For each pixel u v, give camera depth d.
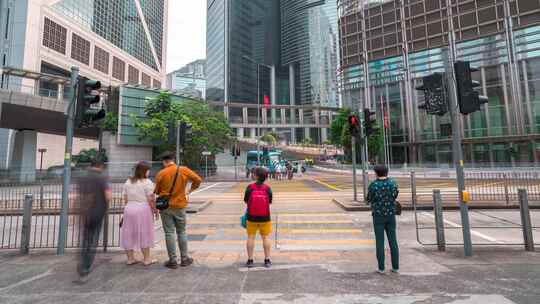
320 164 62.72
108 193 4.78
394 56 50.16
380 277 4.26
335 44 142.00
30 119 33.91
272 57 151.50
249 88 134.88
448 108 5.70
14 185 13.76
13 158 36.31
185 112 36.22
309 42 146.75
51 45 53.91
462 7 44.38
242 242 6.88
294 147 87.44
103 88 35.53
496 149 40.91
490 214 10.05
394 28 50.41
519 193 5.91
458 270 4.52
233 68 129.00
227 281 4.16
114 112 36.16
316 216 10.07
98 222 4.54
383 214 4.50
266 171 5.05
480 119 42.03
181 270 4.67
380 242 4.48
